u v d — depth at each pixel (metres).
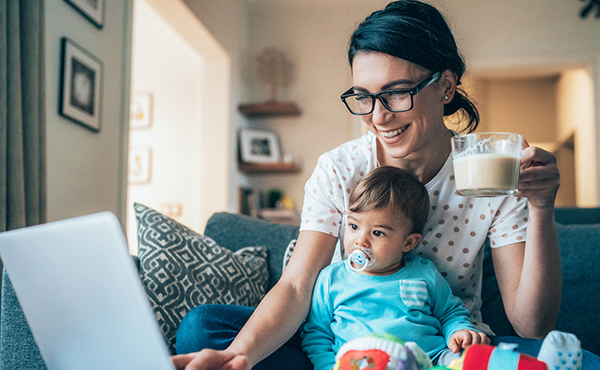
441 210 1.18
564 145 6.22
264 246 1.63
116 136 2.71
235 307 1.02
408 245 1.16
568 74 5.80
